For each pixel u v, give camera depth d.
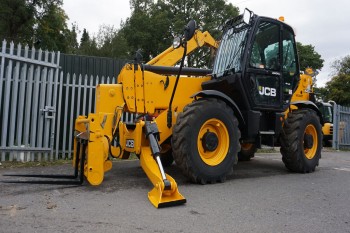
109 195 3.91
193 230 2.86
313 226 3.04
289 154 5.79
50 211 3.26
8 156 6.35
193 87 5.50
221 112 4.75
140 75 5.04
